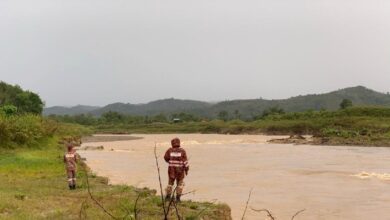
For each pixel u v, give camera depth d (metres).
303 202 20.39
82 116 185.00
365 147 61.94
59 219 11.61
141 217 12.05
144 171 31.48
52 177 21.31
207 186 24.83
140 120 182.62
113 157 44.72
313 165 37.19
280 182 26.80
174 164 14.16
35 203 13.84
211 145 68.31
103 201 14.63
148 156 46.16
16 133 38.00
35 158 29.53
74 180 17.61
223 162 39.75
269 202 20.23
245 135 110.06
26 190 16.75
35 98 111.19
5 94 107.12
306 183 26.53
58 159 29.73
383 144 63.72
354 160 41.81
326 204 19.86
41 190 16.84
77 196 15.71
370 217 17.34
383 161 40.72
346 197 21.84
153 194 16.97
